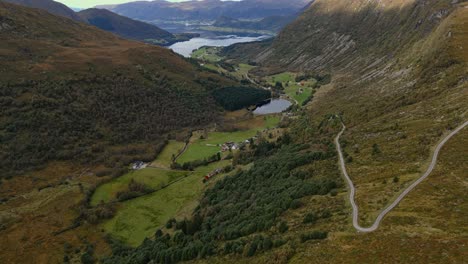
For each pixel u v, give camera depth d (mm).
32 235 139000
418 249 62719
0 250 131500
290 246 75750
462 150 100750
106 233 140375
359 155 125750
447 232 66312
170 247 113500
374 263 62000
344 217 81562
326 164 126438
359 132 153500
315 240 75375
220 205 133875
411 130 130000
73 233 140750
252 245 84438
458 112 128000
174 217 146125
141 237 137250
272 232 88500
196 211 143250
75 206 155250
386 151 119250
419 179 91125
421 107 154125
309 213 88625
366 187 96312
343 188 101062
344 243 70562
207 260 91375
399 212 77375
